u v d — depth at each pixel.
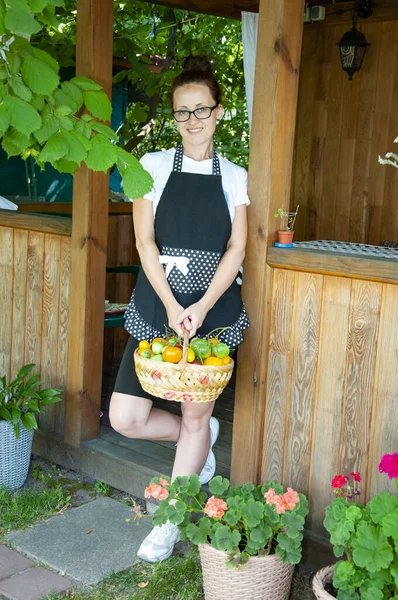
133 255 5.69
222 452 3.84
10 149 3.15
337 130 5.86
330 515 2.59
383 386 2.80
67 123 2.84
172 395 2.66
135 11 6.87
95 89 3.14
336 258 2.84
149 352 2.75
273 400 3.15
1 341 4.45
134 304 3.03
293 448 3.11
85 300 3.88
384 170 5.65
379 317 2.79
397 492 2.79
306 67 5.96
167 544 3.05
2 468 3.64
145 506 3.58
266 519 2.68
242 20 5.09
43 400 3.79
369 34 5.58
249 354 3.16
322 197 6.01
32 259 4.20
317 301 2.97
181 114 2.89
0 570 2.98
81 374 3.92
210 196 2.93
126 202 5.88
